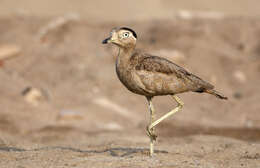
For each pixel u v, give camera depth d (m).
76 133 13.84
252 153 9.16
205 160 8.26
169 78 7.96
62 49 20.80
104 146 10.36
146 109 17.27
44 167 7.59
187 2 29.94
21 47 20.67
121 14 27.06
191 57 20.28
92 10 27.62
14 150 9.87
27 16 23.98
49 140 12.58
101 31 22.22
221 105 18.03
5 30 21.94
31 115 15.66
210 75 19.69
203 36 21.77
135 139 11.70
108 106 16.92
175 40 21.25
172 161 7.94
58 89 17.91
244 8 29.56
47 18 23.30
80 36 21.83
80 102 17.05
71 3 28.66
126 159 8.02
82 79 18.64
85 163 7.75
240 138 13.73
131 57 8.08
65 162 7.93
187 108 17.56
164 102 17.84
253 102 18.03
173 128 15.12
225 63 20.56
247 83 19.59
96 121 15.57
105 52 20.69
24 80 18.42
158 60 8.05
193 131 14.66
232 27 22.80
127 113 16.66
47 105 16.56
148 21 23.34
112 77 18.89
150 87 7.95
